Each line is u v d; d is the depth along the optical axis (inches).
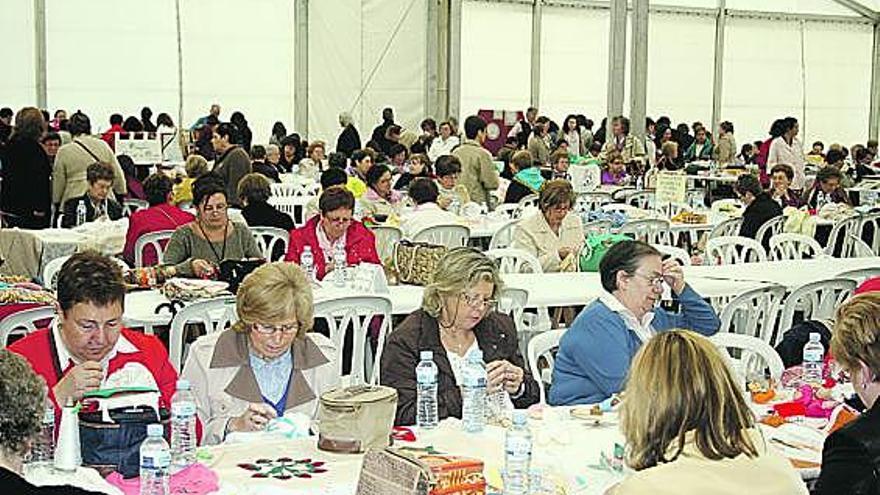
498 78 705.0
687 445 88.7
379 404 116.9
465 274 143.6
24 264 277.0
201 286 204.5
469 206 385.7
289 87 669.9
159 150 555.2
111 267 126.0
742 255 305.1
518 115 690.8
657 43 742.5
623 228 347.3
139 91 633.0
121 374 126.6
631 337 150.6
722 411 89.2
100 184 321.4
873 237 381.1
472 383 129.0
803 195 478.6
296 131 673.0
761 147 637.9
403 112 691.4
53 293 199.9
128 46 628.1
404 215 334.6
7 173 376.2
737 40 761.6
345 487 106.0
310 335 140.3
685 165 625.6
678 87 751.1
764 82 772.0
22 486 79.4
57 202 381.7
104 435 107.2
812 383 147.1
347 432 115.5
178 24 638.5
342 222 239.3
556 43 716.0
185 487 104.6
